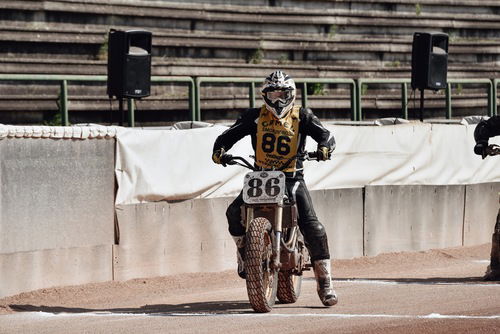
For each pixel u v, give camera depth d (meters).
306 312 16.41
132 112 28.97
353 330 14.41
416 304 17.09
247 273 15.87
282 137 16.72
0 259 19.05
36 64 32.62
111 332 14.95
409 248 26.28
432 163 26.69
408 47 43.19
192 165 22.19
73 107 32.34
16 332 15.47
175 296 19.53
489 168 28.17
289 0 40.75
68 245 20.20
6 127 19.14
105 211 20.81
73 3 34.56
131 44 27.41
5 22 33.34
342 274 22.66
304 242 17.30
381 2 43.47
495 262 20.70
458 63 44.19
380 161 25.58
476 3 46.25
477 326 14.55
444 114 41.28
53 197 19.94
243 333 14.39
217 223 22.67
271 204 16.08
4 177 19.12
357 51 41.66
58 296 19.31
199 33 37.84
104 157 20.80
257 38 38.81
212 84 35.88
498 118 20.34
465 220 27.58
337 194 24.73
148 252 21.47
